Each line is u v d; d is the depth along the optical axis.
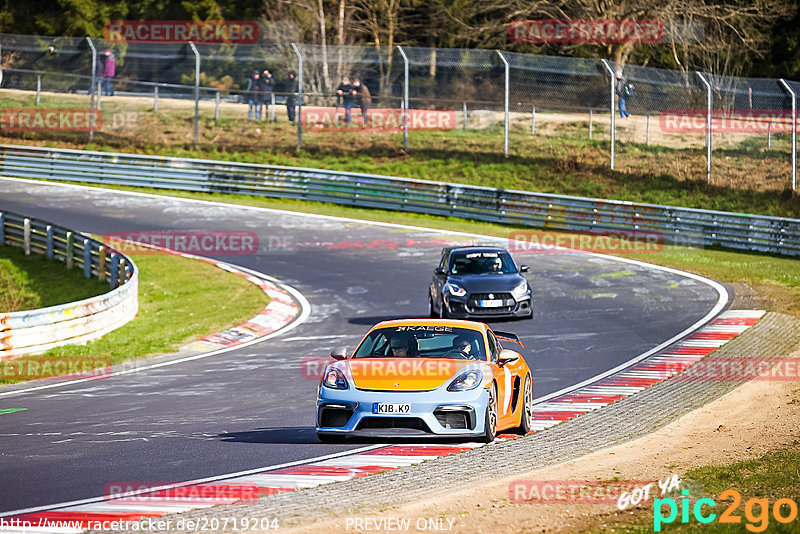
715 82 191.88
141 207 130.38
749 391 48.25
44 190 140.75
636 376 54.06
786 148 161.88
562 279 91.38
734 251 110.06
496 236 115.56
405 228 120.25
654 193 140.88
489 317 73.12
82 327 70.00
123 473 33.41
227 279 94.31
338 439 36.81
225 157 158.62
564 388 51.62
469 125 180.38
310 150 164.25
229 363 62.47
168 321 78.56
